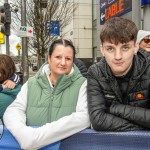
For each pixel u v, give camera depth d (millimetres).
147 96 2117
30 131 2135
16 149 2254
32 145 2115
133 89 2115
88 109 2160
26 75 12141
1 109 2674
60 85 2285
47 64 2441
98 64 2217
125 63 2018
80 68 4473
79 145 2166
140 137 2061
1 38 12750
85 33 26266
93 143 2146
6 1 10891
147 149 2062
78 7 25938
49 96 2307
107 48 2027
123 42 1978
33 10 17906
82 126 2174
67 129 2139
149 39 3754
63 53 2303
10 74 3010
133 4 5223
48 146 2168
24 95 2377
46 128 2125
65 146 2184
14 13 17953
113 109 2088
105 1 10062
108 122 2057
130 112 2041
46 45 17922
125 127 2059
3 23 10211
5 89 2744
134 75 2094
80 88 2303
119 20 2020
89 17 26172
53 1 18234
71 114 2211
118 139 2092
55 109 2279
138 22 5207
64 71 2301
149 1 7207
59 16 19922
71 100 2283
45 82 2328
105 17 10109
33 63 28562
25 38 12203
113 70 2059
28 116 2328
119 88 2127
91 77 2197
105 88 2148
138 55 2188
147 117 2006
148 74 2111
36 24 17828
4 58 3000
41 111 2297
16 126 2197
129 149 2082
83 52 26266
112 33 1972
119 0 8055
